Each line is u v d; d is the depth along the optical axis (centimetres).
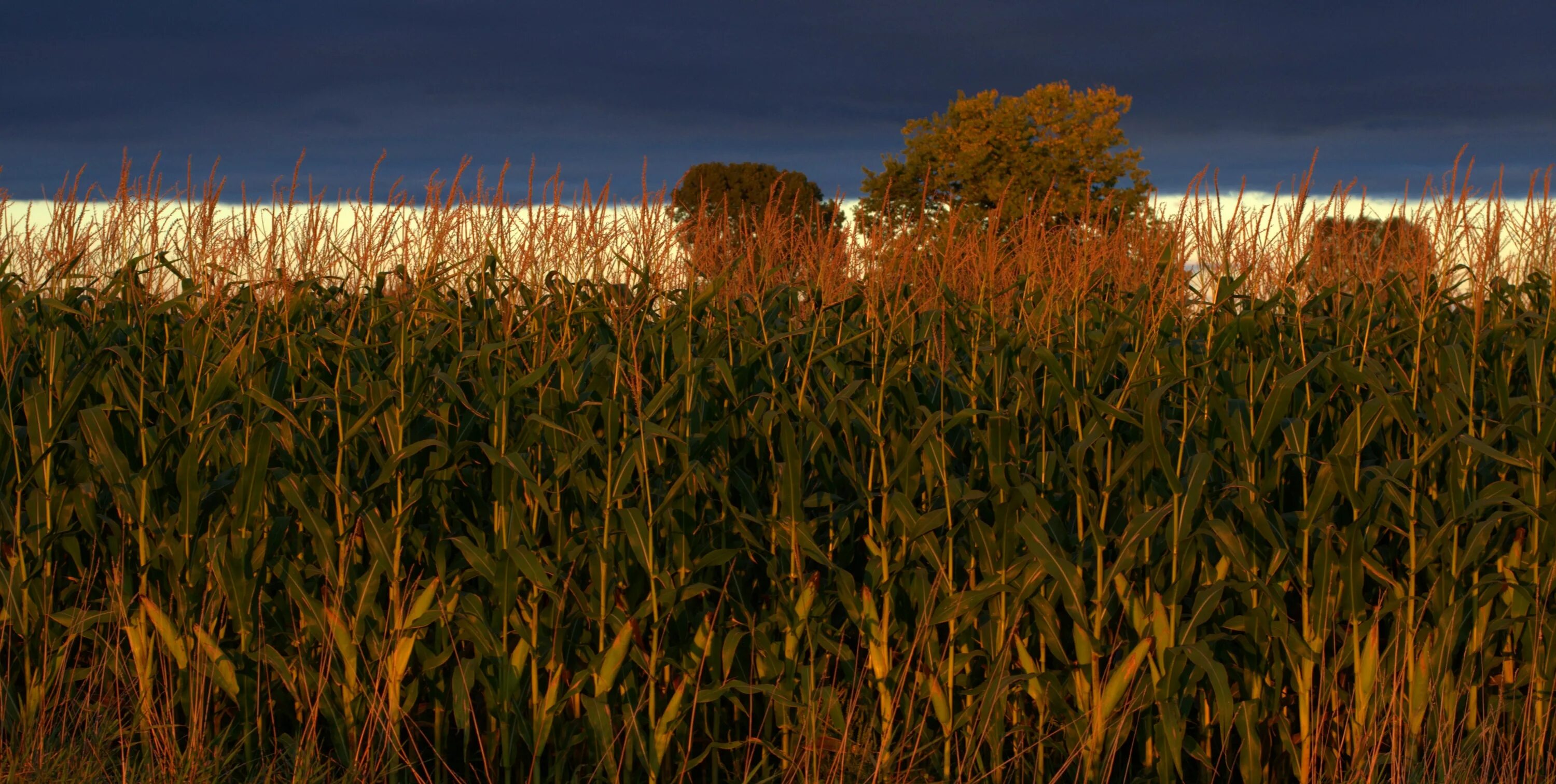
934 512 357
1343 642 373
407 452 351
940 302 458
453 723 409
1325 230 477
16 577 390
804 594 364
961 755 385
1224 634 368
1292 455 347
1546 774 374
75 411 415
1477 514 354
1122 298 504
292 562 374
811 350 395
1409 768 365
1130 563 339
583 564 375
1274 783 394
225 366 360
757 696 403
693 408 385
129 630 382
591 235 441
